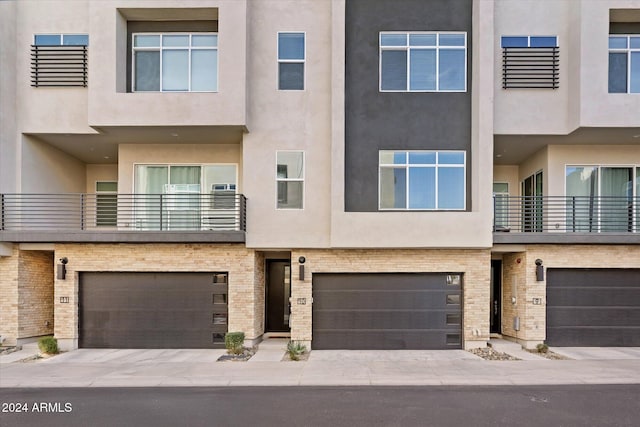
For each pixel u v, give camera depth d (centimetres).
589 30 1115
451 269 1147
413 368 952
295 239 1143
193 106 1100
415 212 1113
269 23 1177
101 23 1112
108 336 1172
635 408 713
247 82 1134
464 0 1170
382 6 1173
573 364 983
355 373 912
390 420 661
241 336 1095
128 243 1161
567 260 1162
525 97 1187
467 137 1158
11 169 1162
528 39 1206
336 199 1106
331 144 1132
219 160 1279
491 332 1330
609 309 1176
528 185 1425
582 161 1270
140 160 1270
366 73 1165
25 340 1192
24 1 1191
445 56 1168
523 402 741
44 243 1170
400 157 1161
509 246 1164
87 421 660
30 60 1181
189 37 1191
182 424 647
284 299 1345
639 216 1249
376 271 1149
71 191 1391
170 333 1170
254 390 812
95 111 1098
